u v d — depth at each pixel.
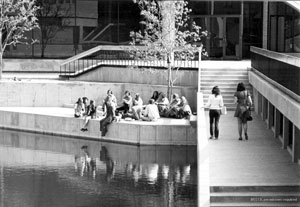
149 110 34.09
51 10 46.91
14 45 46.25
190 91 36.72
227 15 46.03
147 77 39.28
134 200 23.64
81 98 36.12
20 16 41.44
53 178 27.02
